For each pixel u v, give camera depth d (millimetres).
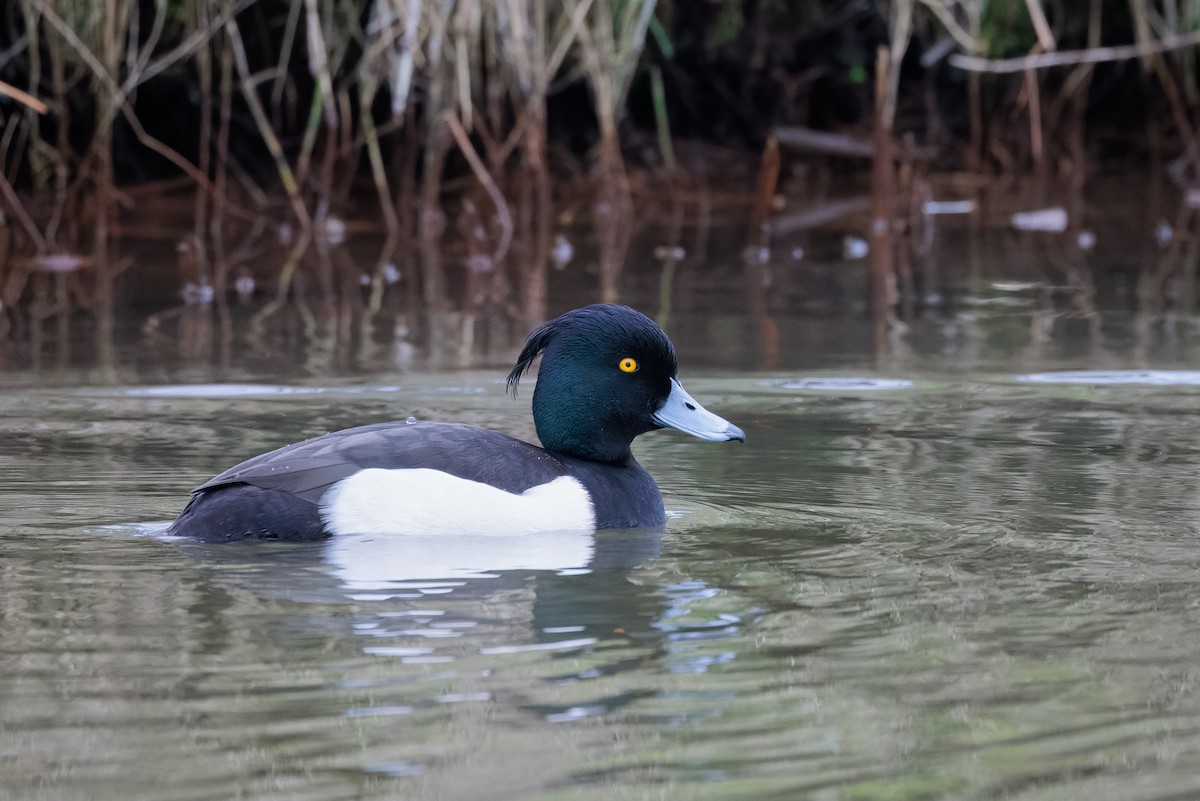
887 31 27062
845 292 17797
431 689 5863
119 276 18547
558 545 8180
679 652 6320
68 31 20047
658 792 5031
